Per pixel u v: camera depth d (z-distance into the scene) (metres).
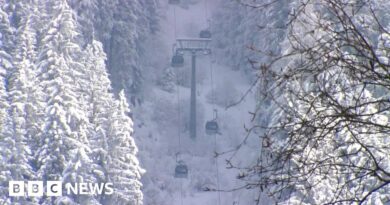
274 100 9.91
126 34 117.06
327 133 9.77
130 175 68.19
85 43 102.94
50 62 67.19
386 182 10.02
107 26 113.19
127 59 117.69
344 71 9.78
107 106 70.44
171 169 113.88
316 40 9.80
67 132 62.59
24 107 62.53
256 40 88.81
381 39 10.05
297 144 9.92
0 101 61.75
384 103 10.46
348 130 9.97
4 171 60.12
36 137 63.50
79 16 102.50
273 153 10.09
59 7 74.75
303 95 9.97
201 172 113.25
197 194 107.69
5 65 70.88
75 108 63.84
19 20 82.50
